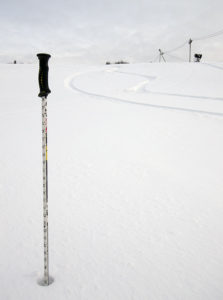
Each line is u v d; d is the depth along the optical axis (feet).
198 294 6.89
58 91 58.75
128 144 20.63
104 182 13.78
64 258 8.09
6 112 34.47
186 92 54.65
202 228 9.80
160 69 100.78
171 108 37.81
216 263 8.01
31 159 17.13
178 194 12.51
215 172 15.16
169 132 24.49
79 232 9.43
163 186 13.35
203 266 7.88
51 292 6.83
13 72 86.74
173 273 7.60
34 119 29.96
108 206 11.32
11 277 7.29
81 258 8.11
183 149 19.42
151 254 8.37
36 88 60.70
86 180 14.01
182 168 15.76
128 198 12.07
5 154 18.10
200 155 18.07
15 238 9.00
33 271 7.53
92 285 7.11
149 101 44.47
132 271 7.64
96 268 7.72
